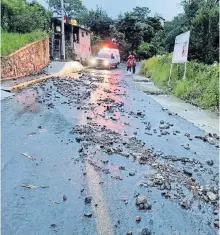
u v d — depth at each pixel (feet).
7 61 51.83
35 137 23.76
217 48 62.64
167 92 54.70
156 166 19.45
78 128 26.55
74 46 113.80
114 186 16.51
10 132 24.50
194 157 21.84
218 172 19.40
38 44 72.02
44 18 100.58
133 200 15.17
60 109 33.94
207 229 13.33
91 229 12.76
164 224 13.44
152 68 89.56
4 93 40.42
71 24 110.63
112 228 12.90
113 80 72.28
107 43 181.68
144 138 25.48
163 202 15.19
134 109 37.42
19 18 76.89
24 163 18.84
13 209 13.92
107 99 42.86
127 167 19.06
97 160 19.85
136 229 12.94
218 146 24.49
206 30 63.05
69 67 84.99
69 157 20.12
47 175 17.42
